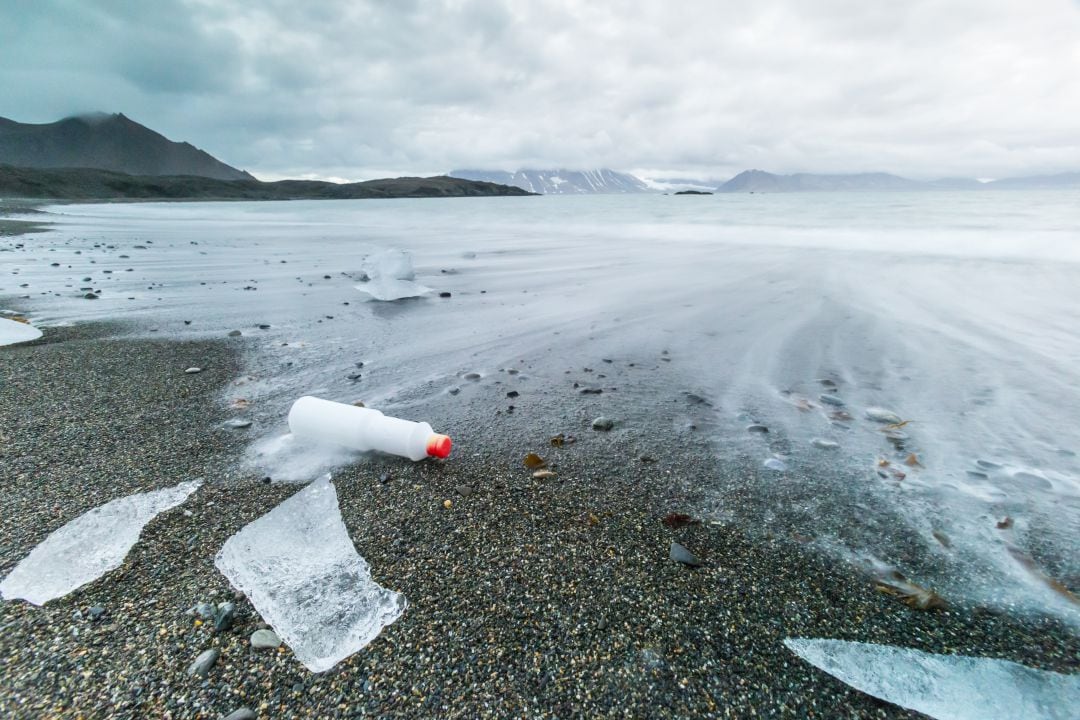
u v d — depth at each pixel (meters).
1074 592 1.84
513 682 1.47
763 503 2.40
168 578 1.84
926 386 3.74
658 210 28.44
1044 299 6.06
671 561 2.00
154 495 2.38
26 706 1.36
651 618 1.71
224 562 1.92
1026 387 3.66
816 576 1.93
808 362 4.32
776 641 1.63
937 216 17.62
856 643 1.63
